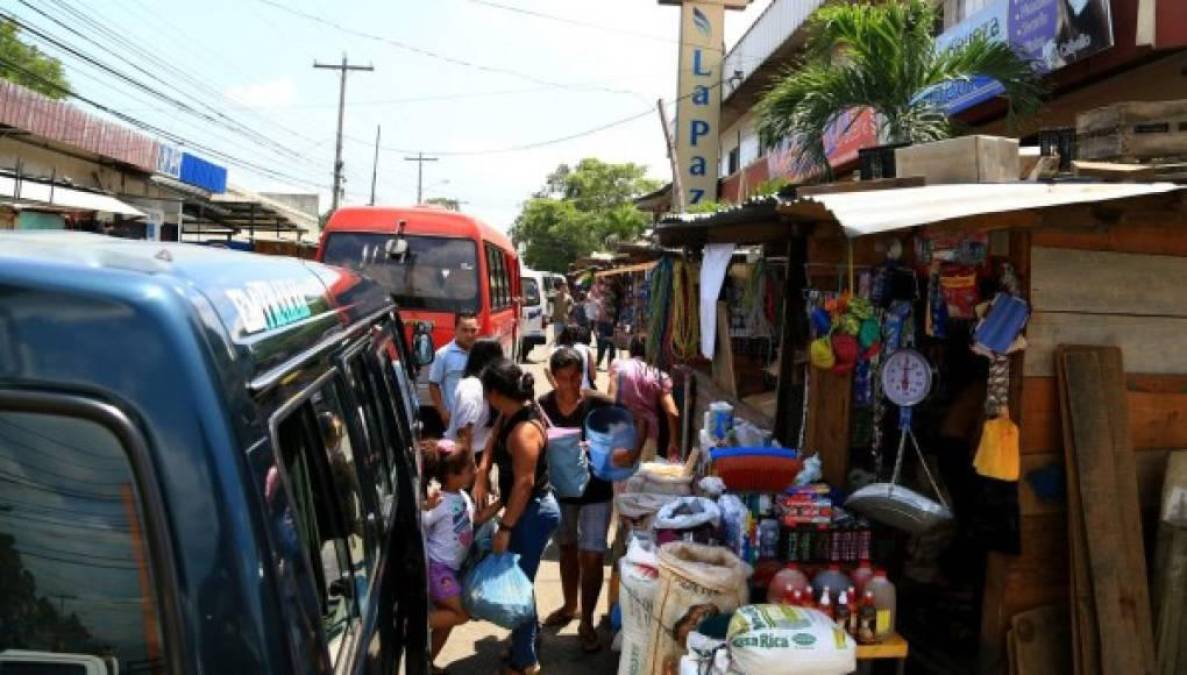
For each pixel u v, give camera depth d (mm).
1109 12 7996
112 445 1243
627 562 4008
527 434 4133
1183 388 4023
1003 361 3742
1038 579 3857
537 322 21484
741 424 5387
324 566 1765
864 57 8570
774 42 16766
